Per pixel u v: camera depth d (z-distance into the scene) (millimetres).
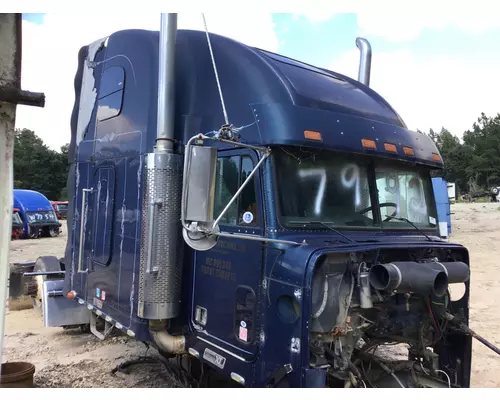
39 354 6055
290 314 3145
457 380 4102
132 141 4645
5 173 2367
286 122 3367
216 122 3918
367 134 3834
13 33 2328
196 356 3963
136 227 4441
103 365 5633
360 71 5598
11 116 2363
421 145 4359
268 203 3367
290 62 4297
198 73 4191
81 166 5852
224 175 3791
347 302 3328
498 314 7977
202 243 3145
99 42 5652
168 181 3996
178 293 4062
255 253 3414
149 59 4547
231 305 3598
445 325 3969
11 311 8336
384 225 3953
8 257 2398
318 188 3596
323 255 3158
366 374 3883
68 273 6051
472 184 72188
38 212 22766
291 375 3039
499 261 13148
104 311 5000
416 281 3256
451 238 18125
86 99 5871
